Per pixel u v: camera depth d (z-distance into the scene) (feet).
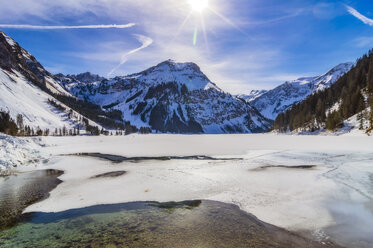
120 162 83.92
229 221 30.60
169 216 32.78
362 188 44.04
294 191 43.37
